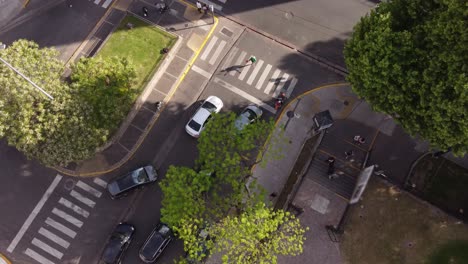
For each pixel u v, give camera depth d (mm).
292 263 29172
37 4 36625
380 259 29047
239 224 23938
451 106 21359
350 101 34219
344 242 29672
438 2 22984
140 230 30203
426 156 32031
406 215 30047
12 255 29422
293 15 36906
